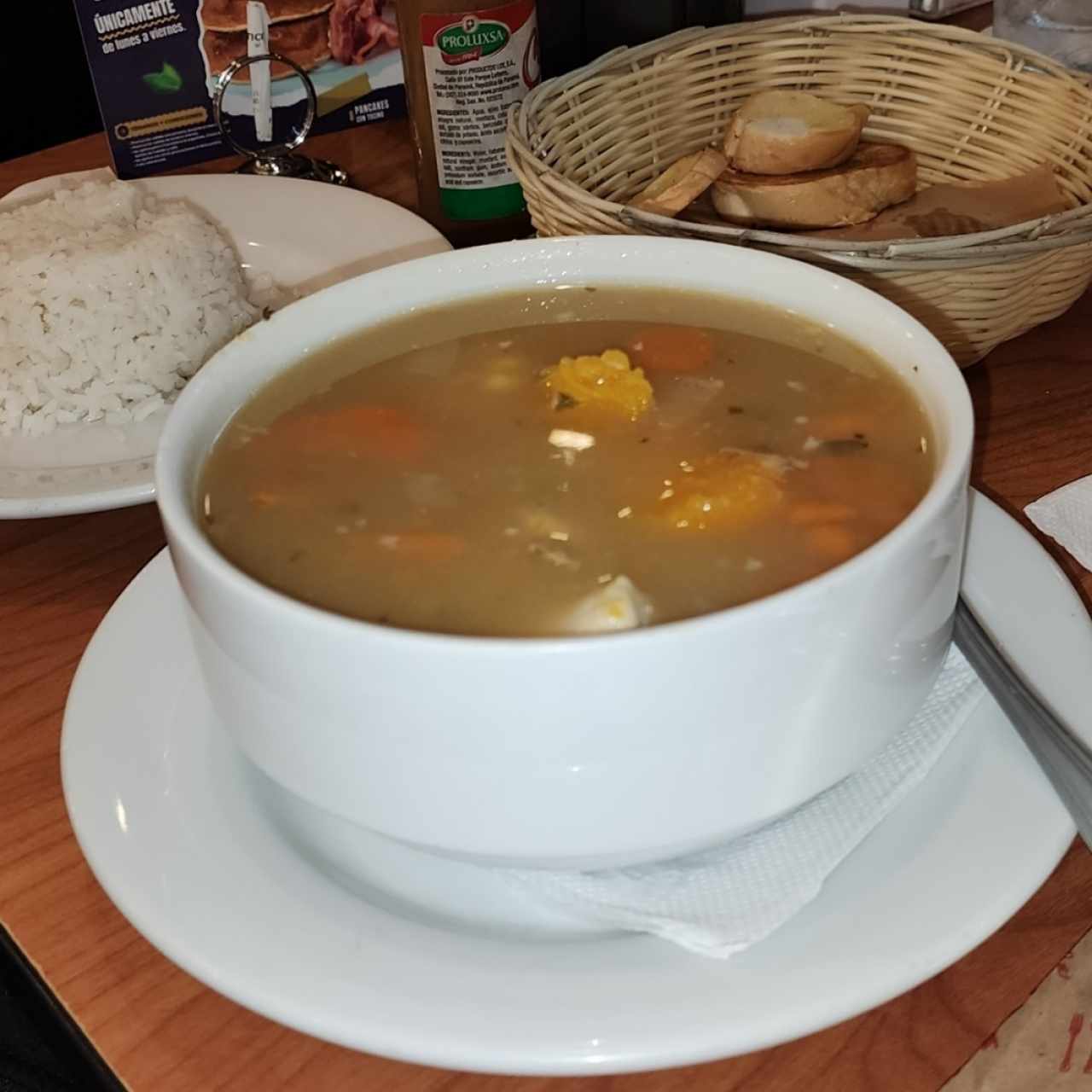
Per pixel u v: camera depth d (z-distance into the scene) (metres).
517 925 0.60
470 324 0.80
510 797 0.53
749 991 0.54
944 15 1.69
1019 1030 0.61
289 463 0.69
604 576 0.61
